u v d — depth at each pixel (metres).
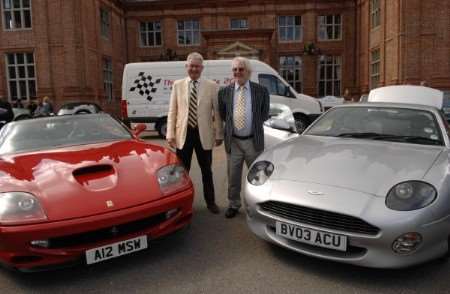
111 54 23.73
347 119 4.43
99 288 2.94
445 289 2.78
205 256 3.44
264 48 22.52
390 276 2.98
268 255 3.43
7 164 3.54
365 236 2.74
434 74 17.81
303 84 25.86
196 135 4.57
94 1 20.97
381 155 3.38
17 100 18.89
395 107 4.40
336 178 3.07
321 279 2.97
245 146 4.41
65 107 16.05
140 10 26.27
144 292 2.85
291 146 3.97
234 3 25.59
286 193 3.09
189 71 4.43
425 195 2.77
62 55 19.31
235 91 4.41
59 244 2.92
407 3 17.78
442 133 3.85
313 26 25.25
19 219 2.82
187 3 25.83
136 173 3.41
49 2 19.16
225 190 5.83
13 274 3.20
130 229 3.17
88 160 3.55
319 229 2.90
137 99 13.09
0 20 19.86
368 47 22.61
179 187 3.48
